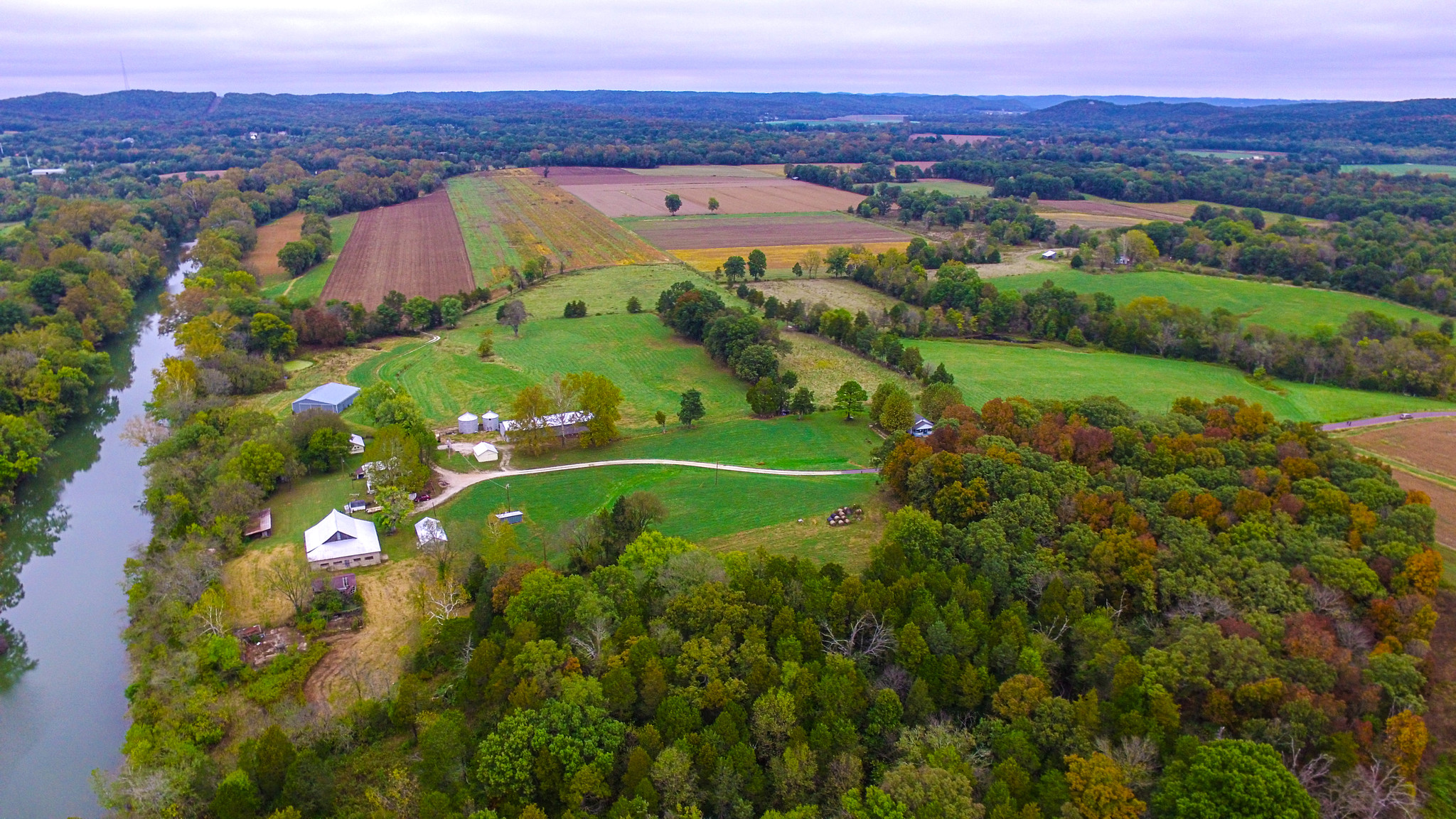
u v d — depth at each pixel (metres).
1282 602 75.94
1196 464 101.31
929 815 57.44
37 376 134.62
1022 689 68.38
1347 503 89.62
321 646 81.56
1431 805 59.53
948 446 109.88
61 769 71.19
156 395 137.50
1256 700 66.12
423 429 124.56
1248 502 89.75
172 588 85.25
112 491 120.75
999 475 97.81
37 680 81.88
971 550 88.62
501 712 71.12
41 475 125.00
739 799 61.72
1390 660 67.69
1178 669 68.88
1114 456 105.94
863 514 107.62
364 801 64.12
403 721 70.31
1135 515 89.62
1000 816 57.12
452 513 107.44
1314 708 63.62
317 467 116.38
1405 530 85.31
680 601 78.06
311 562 94.06
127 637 84.12
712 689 68.62
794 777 63.06
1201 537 85.94
